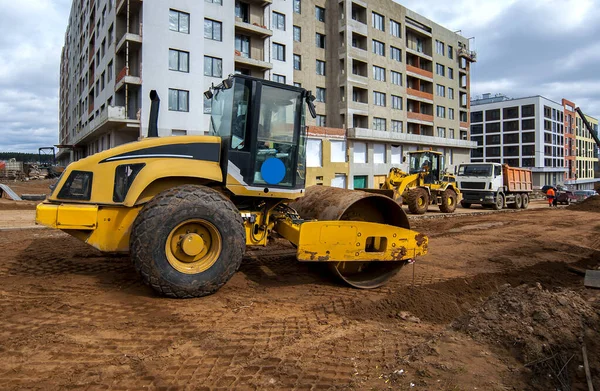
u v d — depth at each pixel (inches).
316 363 135.0
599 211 785.6
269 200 221.3
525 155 3026.6
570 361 138.6
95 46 1465.3
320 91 1550.2
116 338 146.4
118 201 190.2
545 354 141.0
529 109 3004.4
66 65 2940.5
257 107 208.4
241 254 195.3
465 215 698.8
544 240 420.2
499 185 848.3
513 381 126.0
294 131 220.2
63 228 182.2
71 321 160.1
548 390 122.7
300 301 198.8
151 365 128.3
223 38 1168.8
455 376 127.3
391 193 273.0
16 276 219.9
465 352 144.8
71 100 2422.5
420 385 121.9
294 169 219.5
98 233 189.2
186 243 181.6
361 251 215.3
